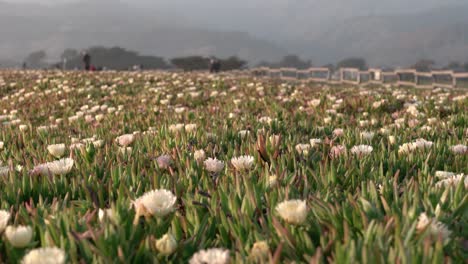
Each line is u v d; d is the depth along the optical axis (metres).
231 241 2.37
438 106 9.41
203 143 4.88
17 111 11.54
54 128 7.39
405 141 5.09
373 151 4.36
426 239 1.81
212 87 17.14
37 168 3.42
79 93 15.14
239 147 4.78
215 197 2.65
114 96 14.05
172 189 3.05
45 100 13.95
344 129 6.54
